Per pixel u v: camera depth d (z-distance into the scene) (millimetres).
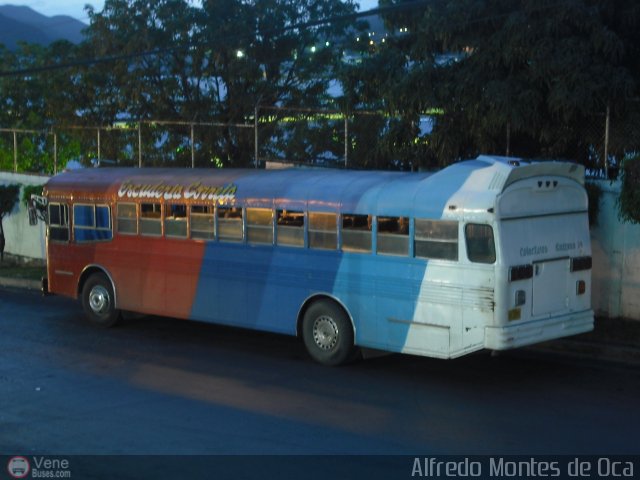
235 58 22156
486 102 13336
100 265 14328
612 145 13492
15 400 9812
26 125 28438
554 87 12789
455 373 10898
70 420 8977
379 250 10750
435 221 10180
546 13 13047
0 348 12781
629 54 13945
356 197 10977
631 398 9594
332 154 18391
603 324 12773
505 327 9695
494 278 9688
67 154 26078
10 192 23094
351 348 11188
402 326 10555
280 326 11891
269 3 22156
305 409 9312
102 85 23484
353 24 22547
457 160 15211
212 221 12656
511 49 13109
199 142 22188
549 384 10266
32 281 19500
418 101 14070
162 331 14031
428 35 14297
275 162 19031
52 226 15148
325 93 22812
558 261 10367
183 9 22500
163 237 13352
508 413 9047
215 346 12820
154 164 22578
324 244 11328
